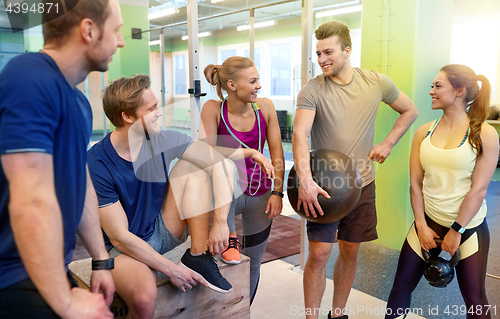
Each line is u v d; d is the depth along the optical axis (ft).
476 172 5.20
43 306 2.64
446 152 5.40
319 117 6.03
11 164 2.27
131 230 4.32
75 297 2.58
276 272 8.64
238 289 5.01
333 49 5.65
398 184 10.25
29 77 2.37
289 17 34.22
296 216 13.19
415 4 9.42
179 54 45.91
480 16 17.20
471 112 5.29
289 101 35.06
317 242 5.83
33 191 2.29
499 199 13.88
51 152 2.44
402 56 9.80
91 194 3.58
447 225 5.56
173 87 46.68
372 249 10.44
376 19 10.22
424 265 5.77
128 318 4.25
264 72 38.42
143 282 4.04
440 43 10.23
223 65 4.92
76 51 2.67
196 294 4.68
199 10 34.86
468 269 5.33
